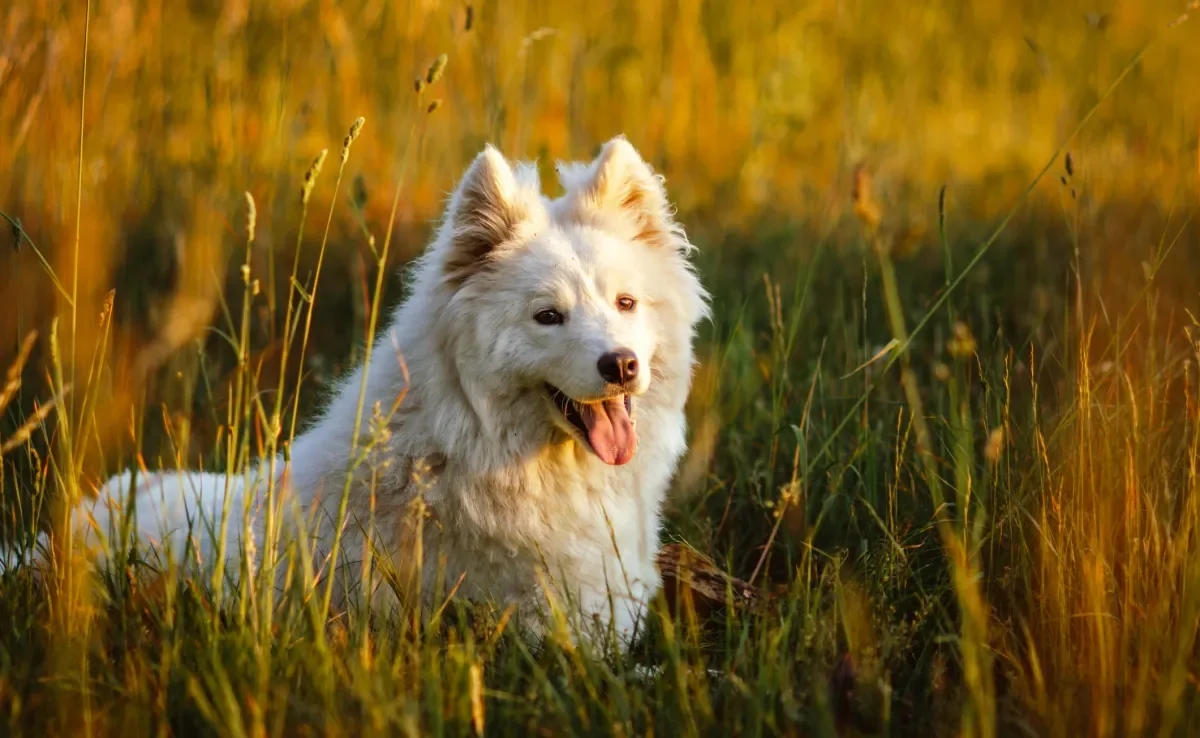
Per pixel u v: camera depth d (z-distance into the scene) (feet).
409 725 12.46
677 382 19.58
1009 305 31.63
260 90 34.91
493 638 15.53
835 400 24.80
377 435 15.60
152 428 26.25
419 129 37.45
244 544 15.46
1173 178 34.50
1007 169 47.78
